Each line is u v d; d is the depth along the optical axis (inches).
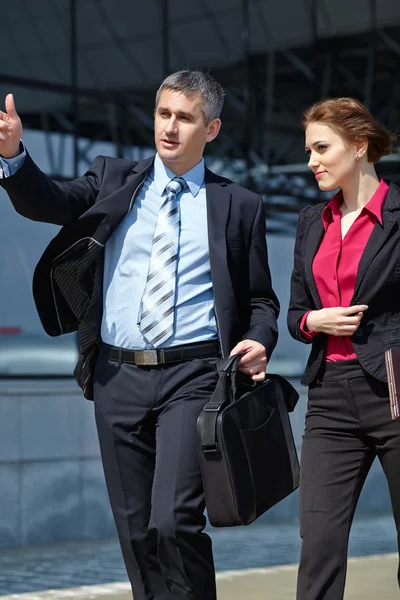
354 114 355.6
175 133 363.3
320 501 350.3
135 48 916.0
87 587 589.6
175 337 358.3
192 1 951.0
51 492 789.2
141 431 362.9
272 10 988.6
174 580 353.4
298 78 999.0
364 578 596.4
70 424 803.4
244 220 374.0
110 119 898.7
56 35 874.1
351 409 349.7
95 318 366.6
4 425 770.2
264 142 982.4
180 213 366.6
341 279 351.9
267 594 550.9
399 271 346.3
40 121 861.8
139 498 364.8
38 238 840.3
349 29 1015.6
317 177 361.7
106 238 359.6
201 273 363.3
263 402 363.3
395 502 351.9
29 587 596.7
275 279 973.8
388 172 1029.8
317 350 356.5
